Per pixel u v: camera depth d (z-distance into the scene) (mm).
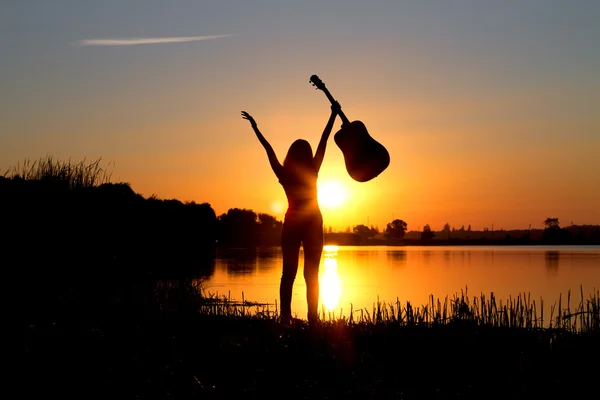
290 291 10031
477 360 8109
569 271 32688
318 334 8852
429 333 9508
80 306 11500
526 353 8391
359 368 7535
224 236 94438
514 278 27656
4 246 14812
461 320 10492
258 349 8141
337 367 7480
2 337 8281
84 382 6629
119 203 18500
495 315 10867
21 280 13477
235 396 6379
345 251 82438
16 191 16062
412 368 7703
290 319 9938
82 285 13898
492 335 9406
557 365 7906
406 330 9672
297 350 8141
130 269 17359
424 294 20281
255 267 32938
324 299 18453
